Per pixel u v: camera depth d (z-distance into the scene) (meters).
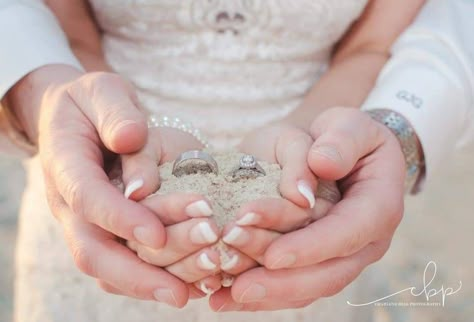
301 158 0.57
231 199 0.55
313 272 0.54
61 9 0.73
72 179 0.54
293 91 0.74
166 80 0.72
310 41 0.73
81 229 0.55
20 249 0.73
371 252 0.58
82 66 0.71
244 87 0.72
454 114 0.70
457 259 1.38
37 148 0.69
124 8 0.70
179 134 0.62
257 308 0.57
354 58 0.77
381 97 0.68
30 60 0.64
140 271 0.53
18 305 0.73
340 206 0.56
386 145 0.60
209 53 0.71
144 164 0.56
